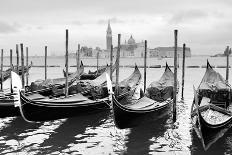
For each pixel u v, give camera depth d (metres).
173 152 15.40
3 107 20.02
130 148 16.12
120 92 25.55
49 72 77.00
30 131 19.39
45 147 16.41
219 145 16.09
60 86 29.73
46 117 19.66
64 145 16.72
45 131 19.38
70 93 25.47
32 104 18.64
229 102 20.30
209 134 14.75
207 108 17.97
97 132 19.12
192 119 17.55
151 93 23.70
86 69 94.44
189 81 48.81
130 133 18.81
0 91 29.50
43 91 27.23
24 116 18.66
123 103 25.39
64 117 20.53
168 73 30.73
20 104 18.16
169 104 21.95
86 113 21.67
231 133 17.97
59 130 19.56
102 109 22.89
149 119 19.73
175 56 20.73
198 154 14.98
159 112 20.58
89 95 24.52
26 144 16.92
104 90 24.91
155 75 61.59
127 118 17.75
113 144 16.81
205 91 20.70
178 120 21.61
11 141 17.44
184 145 16.38
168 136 18.03
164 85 25.45
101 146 16.50
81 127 20.25
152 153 15.33
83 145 16.70
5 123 21.16
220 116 16.94
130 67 97.12
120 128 17.83
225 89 20.27
